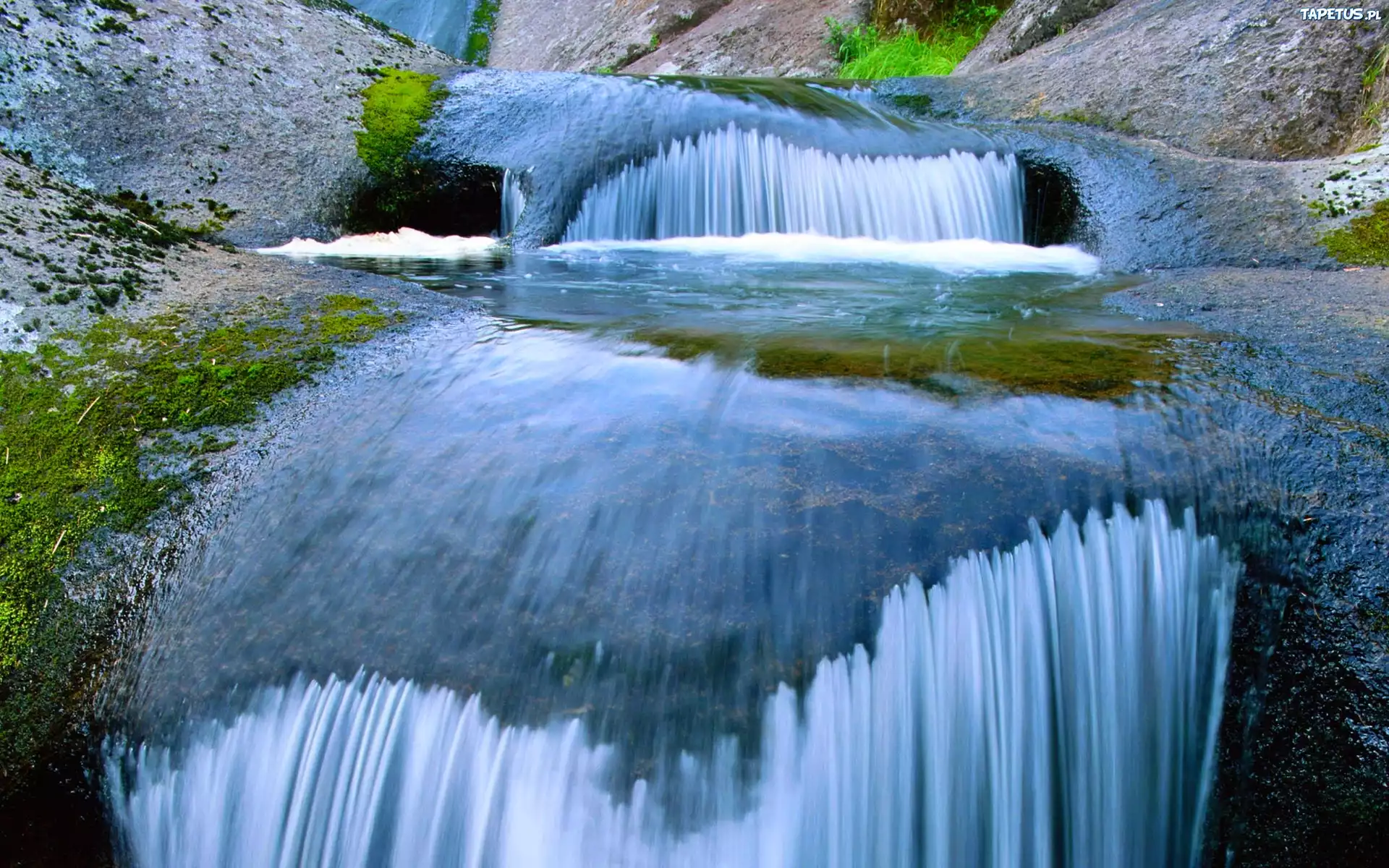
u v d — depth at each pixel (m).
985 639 2.64
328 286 4.81
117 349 3.86
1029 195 7.32
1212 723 2.78
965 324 4.43
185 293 4.43
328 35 8.80
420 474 3.15
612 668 2.50
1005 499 2.80
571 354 3.90
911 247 7.16
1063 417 3.14
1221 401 3.23
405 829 2.50
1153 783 2.79
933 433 3.07
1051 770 2.70
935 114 8.86
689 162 7.68
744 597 2.60
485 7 22.16
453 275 5.79
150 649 2.80
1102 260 6.46
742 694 2.46
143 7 7.75
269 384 3.75
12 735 2.67
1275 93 7.21
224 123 7.33
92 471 3.30
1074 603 2.72
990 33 11.27
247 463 3.35
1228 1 8.04
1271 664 2.71
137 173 6.79
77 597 2.94
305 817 2.55
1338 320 4.12
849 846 2.51
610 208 7.53
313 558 2.93
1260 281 5.13
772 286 5.57
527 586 2.70
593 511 2.88
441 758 2.50
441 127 7.93
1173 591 2.79
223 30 8.01
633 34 16.72
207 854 2.62
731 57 14.65
